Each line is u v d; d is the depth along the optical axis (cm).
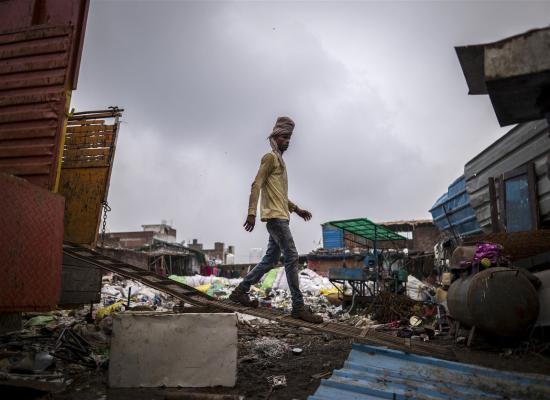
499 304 477
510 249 612
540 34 229
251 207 392
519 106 284
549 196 614
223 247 4919
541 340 484
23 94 420
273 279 1650
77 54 427
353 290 1078
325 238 2636
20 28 439
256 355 402
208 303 404
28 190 276
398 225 2452
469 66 265
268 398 266
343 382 291
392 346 359
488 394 274
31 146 403
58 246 310
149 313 301
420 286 1276
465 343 532
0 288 247
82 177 722
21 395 256
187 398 256
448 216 1080
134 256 1128
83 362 338
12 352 337
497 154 767
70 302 541
